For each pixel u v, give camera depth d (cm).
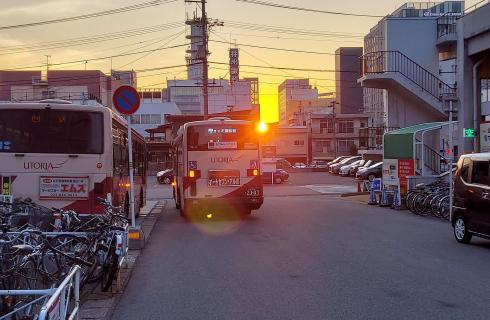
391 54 3050
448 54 3272
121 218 866
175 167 2250
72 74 6938
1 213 782
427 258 996
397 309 644
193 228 1510
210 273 873
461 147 2253
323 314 625
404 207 2097
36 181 1087
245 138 1681
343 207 2205
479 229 1126
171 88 9969
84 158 1094
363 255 1027
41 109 1092
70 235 679
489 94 3050
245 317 618
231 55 5706
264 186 4188
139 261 988
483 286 764
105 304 688
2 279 522
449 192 1727
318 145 9550
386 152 2308
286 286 770
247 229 1459
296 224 1566
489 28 2047
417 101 3025
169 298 716
